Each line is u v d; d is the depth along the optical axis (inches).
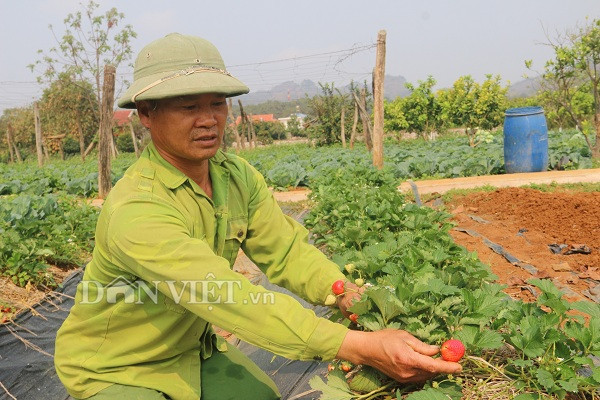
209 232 90.1
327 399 90.6
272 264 101.8
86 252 336.5
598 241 270.5
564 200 361.4
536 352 91.8
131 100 81.6
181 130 81.6
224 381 102.0
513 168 524.4
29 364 182.9
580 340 94.3
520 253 256.4
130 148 2196.1
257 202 99.3
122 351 90.1
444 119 1261.1
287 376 136.3
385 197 263.6
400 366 78.3
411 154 726.5
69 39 1455.5
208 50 83.4
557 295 105.2
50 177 708.0
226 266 78.7
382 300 88.1
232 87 80.4
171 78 79.0
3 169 1101.1
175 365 94.9
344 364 97.7
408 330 90.6
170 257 77.4
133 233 78.2
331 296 98.1
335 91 1439.5
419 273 125.6
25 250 263.1
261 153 1160.8
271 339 79.0
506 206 373.4
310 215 275.7
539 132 514.0
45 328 225.1
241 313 78.1
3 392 171.8
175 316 88.9
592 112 1093.1
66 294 260.5
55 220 346.6
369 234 180.9
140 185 83.6
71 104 1567.4
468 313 98.5
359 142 1400.1
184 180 85.9
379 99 537.3
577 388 89.1
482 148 739.4
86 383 91.3
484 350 103.7
